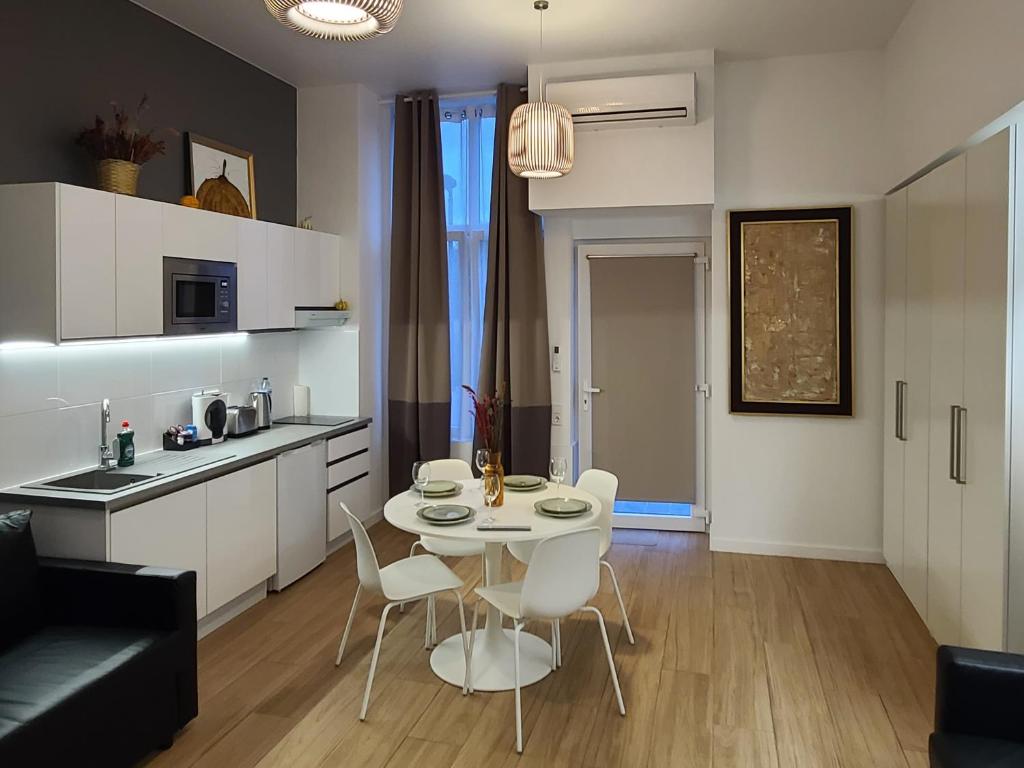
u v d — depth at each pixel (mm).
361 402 5309
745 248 4801
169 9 3918
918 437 3799
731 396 4887
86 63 3527
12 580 2613
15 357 3154
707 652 3471
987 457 2859
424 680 3209
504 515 3168
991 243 2807
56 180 3369
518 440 5152
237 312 4105
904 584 4102
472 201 5344
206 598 3566
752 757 2635
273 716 2922
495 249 5164
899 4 3910
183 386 4164
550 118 4035
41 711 2129
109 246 3211
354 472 5059
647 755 2648
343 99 5203
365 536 2955
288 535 4273
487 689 3107
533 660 3346
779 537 4902
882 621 3814
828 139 4684
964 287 3104
